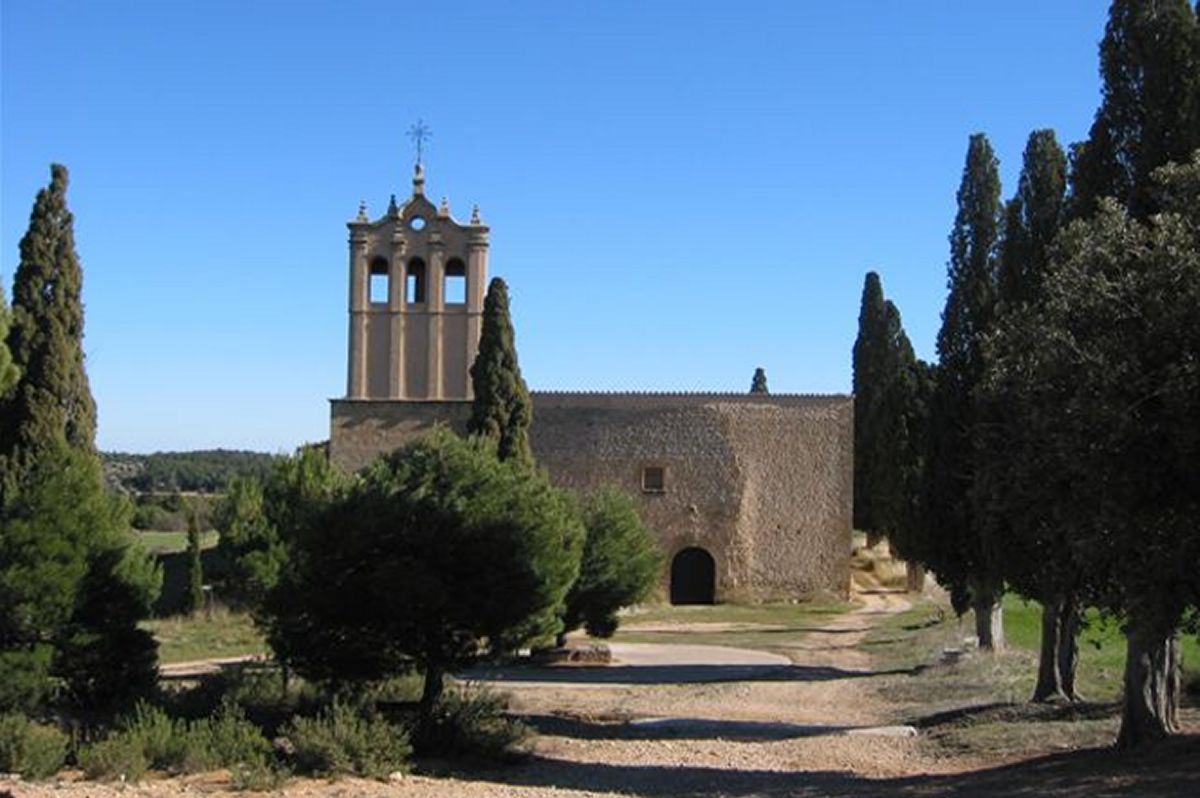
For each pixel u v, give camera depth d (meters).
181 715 22.67
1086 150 21.16
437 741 21.78
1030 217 27.86
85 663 23.81
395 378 60.59
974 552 34.66
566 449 64.94
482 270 60.94
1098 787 16.83
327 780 18.81
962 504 30.05
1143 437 14.48
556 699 31.48
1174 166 16.25
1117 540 14.83
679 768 21.22
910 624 55.59
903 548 41.72
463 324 60.84
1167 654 20.39
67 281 31.42
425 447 23.97
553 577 23.67
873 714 29.17
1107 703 26.02
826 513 64.81
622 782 19.77
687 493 64.81
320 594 22.42
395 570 22.05
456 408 60.00
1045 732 22.98
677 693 32.94
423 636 22.61
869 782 19.42
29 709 22.44
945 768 20.75
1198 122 19.44
